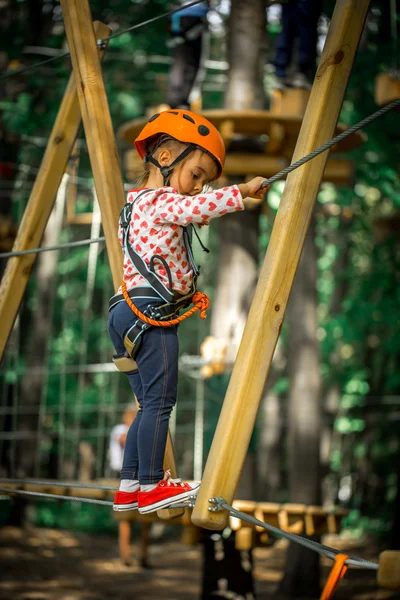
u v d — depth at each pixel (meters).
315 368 11.48
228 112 7.29
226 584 8.41
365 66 11.58
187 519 6.68
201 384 10.28
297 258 3.24
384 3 11.04
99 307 22.69
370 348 18.78
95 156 4.07
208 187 3.53
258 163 7.94
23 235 4.52
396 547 10.77
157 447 3.26
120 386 21.73
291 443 11.38
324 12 11.12
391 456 18.52
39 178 4.57
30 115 12.86
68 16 4.24
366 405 18.47
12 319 4.49
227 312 8.90
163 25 13.83
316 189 3.29
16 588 10.07
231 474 3.09
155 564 13.10
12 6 13.05
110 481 8.10
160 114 3.44
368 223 16.34
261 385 3.17
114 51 14.01
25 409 15.31
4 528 15.09
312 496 11.17
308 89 7.63
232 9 9.26
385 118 11.80
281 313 3.21
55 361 20.91
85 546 14.45
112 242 3.96
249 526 6.98
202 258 19.48
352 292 20.59
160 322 3.24
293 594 10.38
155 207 3.24
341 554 2.95
